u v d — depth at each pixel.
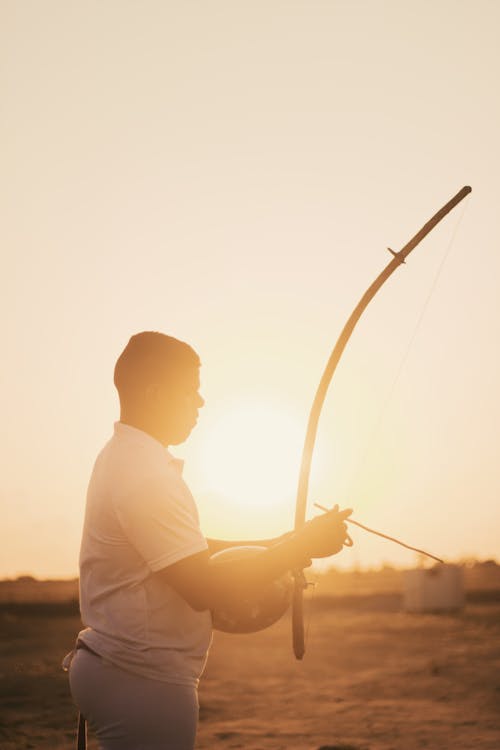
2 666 18.12
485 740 9.02
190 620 2.80
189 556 2.71
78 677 2.79
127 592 2.77
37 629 38.69
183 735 2.74
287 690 14.26
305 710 11.76
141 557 2.77
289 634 34.41
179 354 2.95
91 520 2.85
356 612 60.88
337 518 2.84
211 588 2.71
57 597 103.75
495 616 49.47
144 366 2.91
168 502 2.73
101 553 2.80
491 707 11.68
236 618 2.91
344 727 10.13
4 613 55.59
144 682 2.73
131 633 2.74
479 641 27.64
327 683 15.36
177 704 2.74
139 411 2.91
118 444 2.86
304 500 3.60
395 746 8.77
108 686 2.74
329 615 55.62
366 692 13.88
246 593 2.74
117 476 2.79
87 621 2.85
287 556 2.77
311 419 3.75
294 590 3.24
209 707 12.11
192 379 2.98
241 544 3.29
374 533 3.16
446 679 15.46
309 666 19.12
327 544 2.81
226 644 27.91
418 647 25.52
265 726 10.31
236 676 16.81
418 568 58.62
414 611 57.97
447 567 58.09
